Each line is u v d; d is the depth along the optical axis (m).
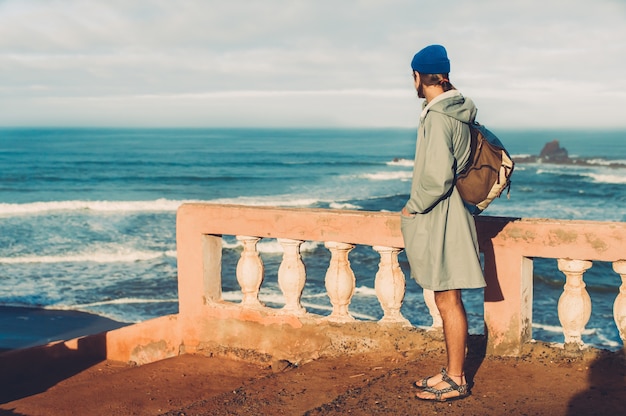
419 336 4.78
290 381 4.52
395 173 67.69
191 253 5.64
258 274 5.49
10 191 46.62
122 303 15.36
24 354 6.11
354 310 13.72
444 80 3.43
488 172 3.48
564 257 4.20
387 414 3.62
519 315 4.40
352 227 4.88
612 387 3.88
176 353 5.84
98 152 100.50
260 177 61.75
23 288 16.88
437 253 3.48
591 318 13.24
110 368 5.95
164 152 103.44
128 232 27.02
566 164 84.62
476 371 4.23
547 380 4.02
